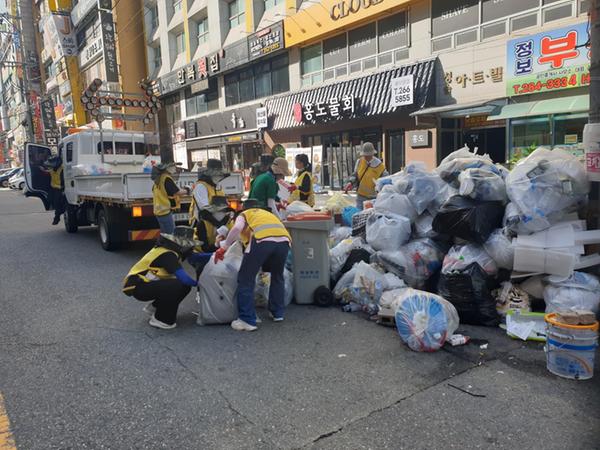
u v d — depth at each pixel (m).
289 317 5.00
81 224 11.59
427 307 4.05
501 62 13.12
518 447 2.66
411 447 2.69
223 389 3.42
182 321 4.97
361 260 5.58
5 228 12.88
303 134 20.73
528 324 4.21
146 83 13.14
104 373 3.72
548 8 12.02
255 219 4.60
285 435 2.83
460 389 3.34
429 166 15.39
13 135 73.50
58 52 42.56
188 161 30.05
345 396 3.29
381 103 15.97
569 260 4.09
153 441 2.79
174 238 4.68
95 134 10.80
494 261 4.60
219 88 26.00
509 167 10.90
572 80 11.60
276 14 20.69
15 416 3.09
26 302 5.77
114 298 5.87
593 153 4.44
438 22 14.68
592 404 3.10
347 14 17.19
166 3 29.38
